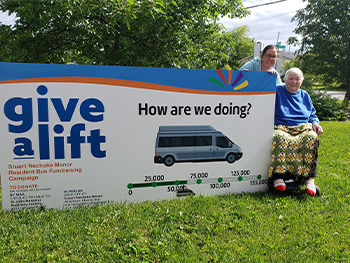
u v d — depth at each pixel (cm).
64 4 518
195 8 650
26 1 525
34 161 344
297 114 416
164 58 662
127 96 359
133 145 368
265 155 411
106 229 303
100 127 356
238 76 390
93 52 645
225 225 313
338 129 973
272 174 407
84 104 349
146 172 376
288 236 295
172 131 378
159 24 611
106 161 363
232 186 406
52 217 329
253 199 382
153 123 371
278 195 401
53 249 271
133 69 357
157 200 380
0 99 328
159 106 369
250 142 404
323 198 384
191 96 378
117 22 625
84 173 358
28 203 349
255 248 274
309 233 302
